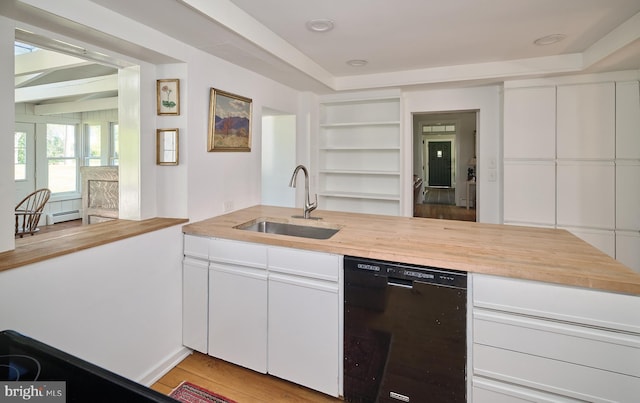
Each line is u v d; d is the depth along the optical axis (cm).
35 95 468
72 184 696
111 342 178
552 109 328
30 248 155
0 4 138
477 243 181
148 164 227
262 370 198
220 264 211
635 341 125
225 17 194
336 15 215
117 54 202
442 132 848
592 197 322
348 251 171
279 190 407
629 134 307
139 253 194
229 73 269
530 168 339
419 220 251
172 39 212
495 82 348
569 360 134
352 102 425
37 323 143
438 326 156
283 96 357
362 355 172
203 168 245
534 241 186
